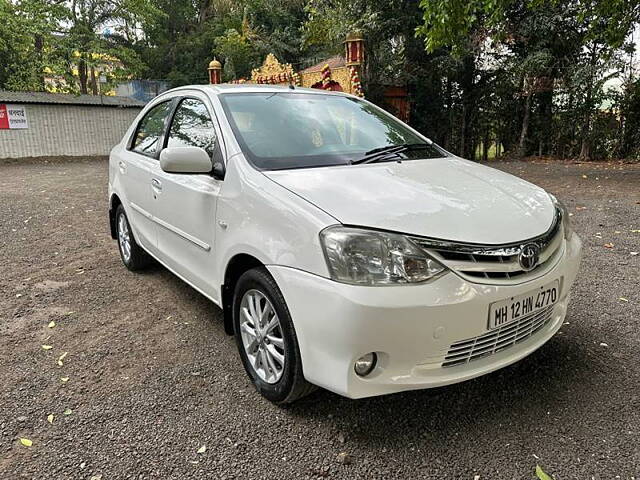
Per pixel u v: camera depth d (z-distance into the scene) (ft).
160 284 14.38
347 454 7.12
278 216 7.69
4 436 7.69
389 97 51.67
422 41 47.67
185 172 9.33
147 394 8.79
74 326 11.68
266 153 9.31
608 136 43.75
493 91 49.42
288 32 68.90
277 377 8.13
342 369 6.73
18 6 61.87
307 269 7.02
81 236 20.24
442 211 7.43
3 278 15.11
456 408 8.09
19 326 11.71
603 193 26.61
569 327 10.70
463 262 6.88
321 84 39.58
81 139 59.62
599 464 6.73
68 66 68.64
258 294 8.36
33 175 42.01
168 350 10.43
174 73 79.36
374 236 6.77
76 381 9.27
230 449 7.31
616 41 30.96
